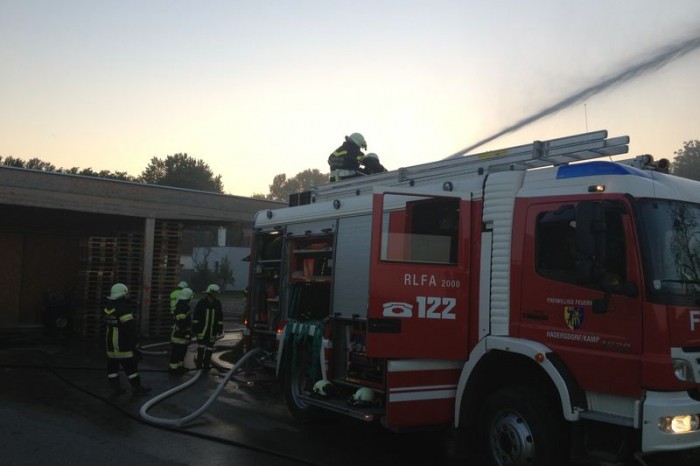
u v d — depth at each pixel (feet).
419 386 18.30
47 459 18.70
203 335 35.70
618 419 14.60
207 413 25.80
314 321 24.27
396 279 18.03
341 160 30.55
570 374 15.67
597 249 14.83
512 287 17.42
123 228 59.62
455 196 18.90
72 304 55.21
